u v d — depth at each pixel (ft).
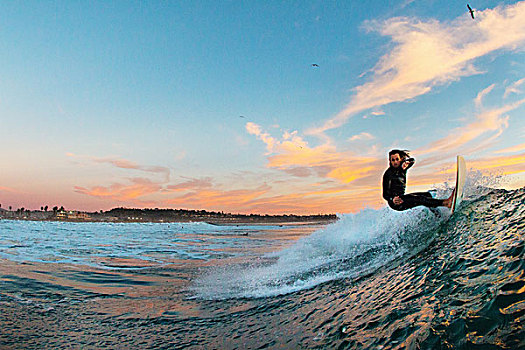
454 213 16.05
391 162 16.87
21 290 18.95
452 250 12.62
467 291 8.94
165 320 14.60
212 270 27.48
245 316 13.97
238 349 10.50
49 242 46.70
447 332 7.38
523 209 12.76
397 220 20.77
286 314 13.14
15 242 44.37
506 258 9.57
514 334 6.36
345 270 17.87
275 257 32.96
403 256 15.70
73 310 16.08
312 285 16.72
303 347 9.52
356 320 10.24
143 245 50.14
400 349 7.63
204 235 79.41
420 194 16.70
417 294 10.34
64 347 11.66
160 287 21.68
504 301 7.48
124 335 12.83
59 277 23.26
